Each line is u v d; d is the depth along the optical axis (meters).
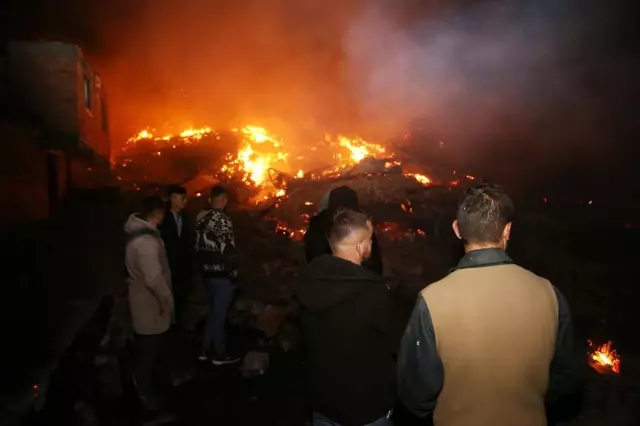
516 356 2.33
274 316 7.38
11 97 12.77
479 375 2.33
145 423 4.79
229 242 5.82
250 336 6.94
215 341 6.00
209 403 5.23
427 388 2.40
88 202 12.46
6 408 4.80
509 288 2.37
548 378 2.42
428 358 2.37
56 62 12.93
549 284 2.46
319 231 4.79
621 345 7.09
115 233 10.73
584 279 9.52
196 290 8.04
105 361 5.89
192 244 7.34
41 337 6.38
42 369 5.61
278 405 5.20
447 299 2.37
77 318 7.00
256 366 5.91
